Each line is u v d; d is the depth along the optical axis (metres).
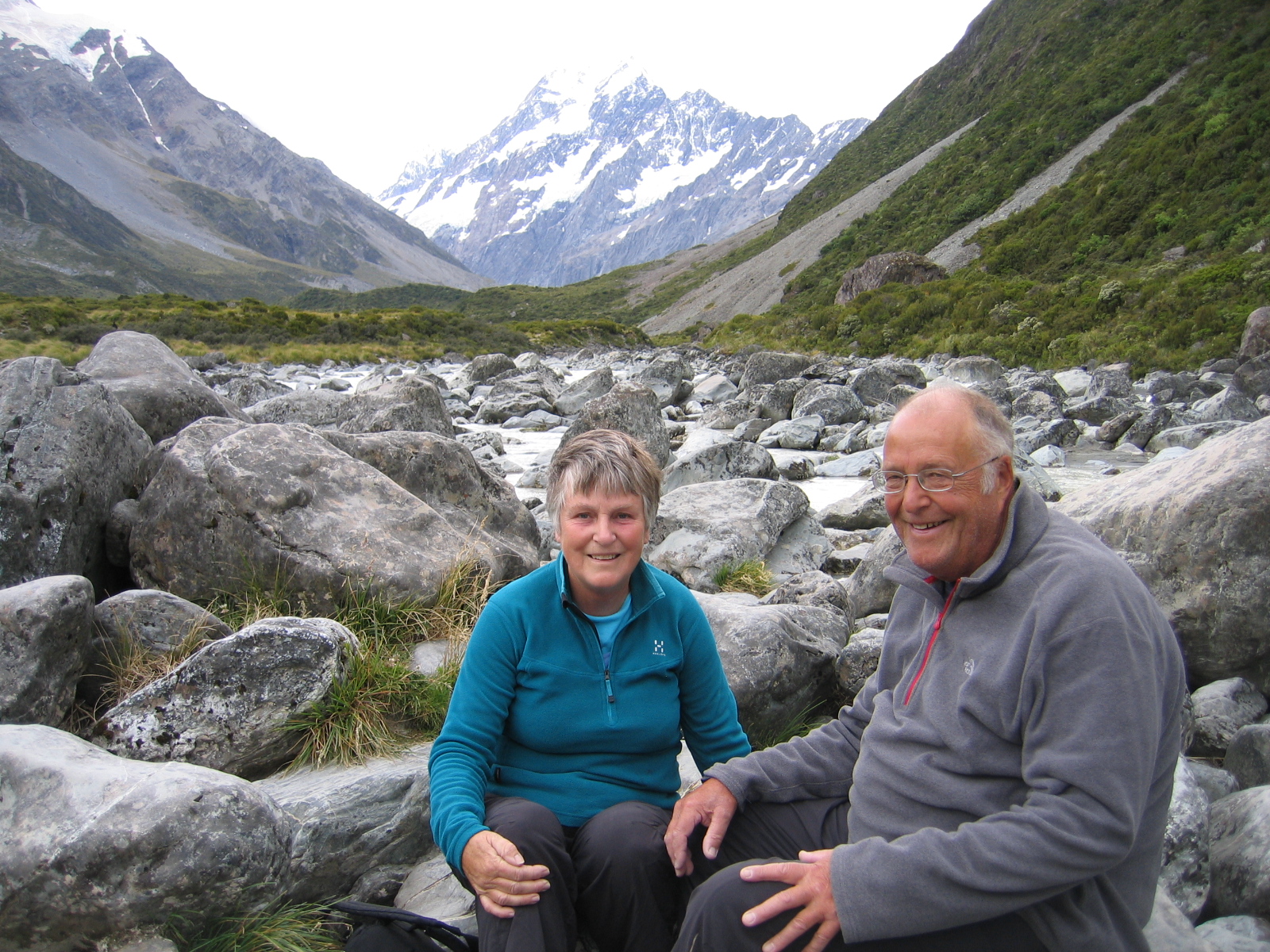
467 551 4.46
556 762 2.51
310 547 4.07
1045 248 45.56
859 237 76.00
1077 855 1.77
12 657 2.93
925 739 2.11
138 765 2.51
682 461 9.35
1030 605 1.96
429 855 3.00
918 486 2.12
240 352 38.53
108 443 4.46
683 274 141.62
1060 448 12.84
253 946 2.39
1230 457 3.87
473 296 159.88
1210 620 3.71
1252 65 46.31
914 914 1.85
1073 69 77.69
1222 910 2.54
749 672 3.62
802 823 2.43
